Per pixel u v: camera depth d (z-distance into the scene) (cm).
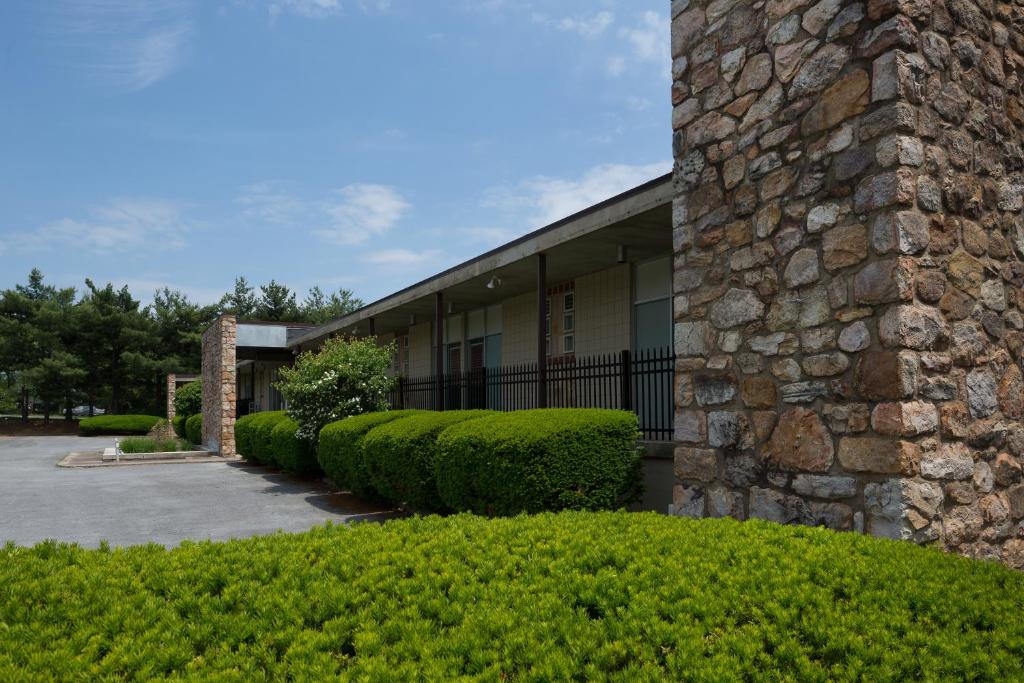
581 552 380
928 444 448
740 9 577
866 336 462
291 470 1576
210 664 287
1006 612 292
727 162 582
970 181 496
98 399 4394
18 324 4178
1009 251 527
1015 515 502
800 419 505
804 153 515
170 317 4569
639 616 299
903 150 454
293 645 292
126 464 1900
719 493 569
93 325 4316
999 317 511
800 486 502
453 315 1761
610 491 725
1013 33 555
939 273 467
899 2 463
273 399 3039
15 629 301
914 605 299
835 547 371
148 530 931
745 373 553
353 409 1391
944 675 255
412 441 926
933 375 457
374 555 391
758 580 328
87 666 281
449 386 1386
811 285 504
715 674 254
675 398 619
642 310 1118
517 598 323
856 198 475
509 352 1512
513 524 454
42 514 1059
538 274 1049
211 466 1831
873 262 461
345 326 1938
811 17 516
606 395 1162
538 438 703
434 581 350
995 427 494
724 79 589
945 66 489
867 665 262
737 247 567
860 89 478
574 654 273
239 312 5234
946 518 453
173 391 3806
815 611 294
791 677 258
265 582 364
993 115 525
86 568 373
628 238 972
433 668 269
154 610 327
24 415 4528
